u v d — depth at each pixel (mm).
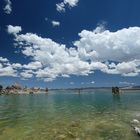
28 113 28750
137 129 15977
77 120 21625
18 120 22500
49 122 20750
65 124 19453
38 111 31000
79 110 31234
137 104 40250
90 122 20234
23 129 17438
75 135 15195
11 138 14531
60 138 14430
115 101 50719
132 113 26156
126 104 40656
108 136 14695
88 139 14070
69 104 44094
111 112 27703
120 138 14109
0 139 14266
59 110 31844
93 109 32250
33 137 14766
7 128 17953
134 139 13836
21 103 50156
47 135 15305
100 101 52156
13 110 33344
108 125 18484
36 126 18719
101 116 24141
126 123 19281
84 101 53906
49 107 37688
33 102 53625
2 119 23438
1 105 44094
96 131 16281
